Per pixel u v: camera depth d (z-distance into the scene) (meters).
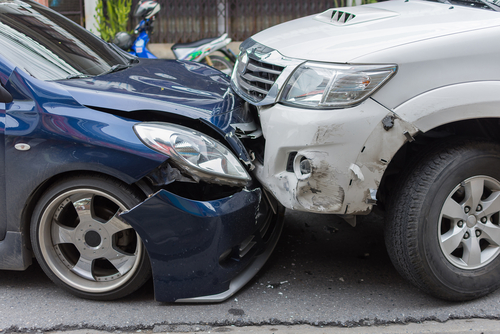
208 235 2.23
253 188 2.41
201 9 8.17
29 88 2.25
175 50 6.32
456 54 2.08
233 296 2.45
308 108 2.12
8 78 2.25
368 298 2.44
